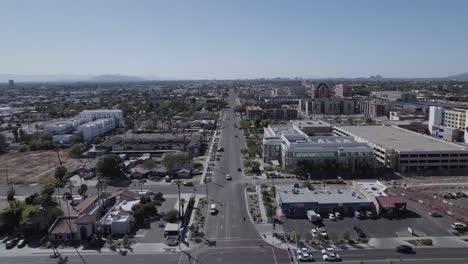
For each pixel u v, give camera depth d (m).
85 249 124.38
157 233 135.50
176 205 161.75
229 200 168.62
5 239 132.38
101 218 145.75
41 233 136.12
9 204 164.12
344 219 147.38
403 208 153.12
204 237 131.50
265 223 143.25
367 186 174.50
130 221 139.00
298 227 139.88
